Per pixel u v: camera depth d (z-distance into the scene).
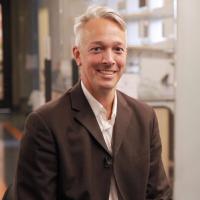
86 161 1.43
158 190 1.64
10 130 7.24
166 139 3.13
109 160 1.47
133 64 3.27
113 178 1.49
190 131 2.96
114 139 1.51
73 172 1.42
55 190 1.45
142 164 1.55
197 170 2.95
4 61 10.46
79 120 1.47
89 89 1.50
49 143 1.42
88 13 1.46
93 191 1.44
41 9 6.12
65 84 4.30
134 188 1.52
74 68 3.83
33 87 7.22
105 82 1.46
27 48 8.38
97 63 1.43
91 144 1.46
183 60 2.93
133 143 1.55
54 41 4.89
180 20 2.89
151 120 1.64
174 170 2.99
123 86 3.23
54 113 1.45
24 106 8.78
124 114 1.57
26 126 1.46
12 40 10.21
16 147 5.78
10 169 4.60
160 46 3.16
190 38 2.88
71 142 1.44
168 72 3.14
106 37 1.42
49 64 4.95
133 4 3.29
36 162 1.42
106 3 3.35
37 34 6.74
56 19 4.83
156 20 3.17
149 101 3.22
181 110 2.97
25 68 8.71
